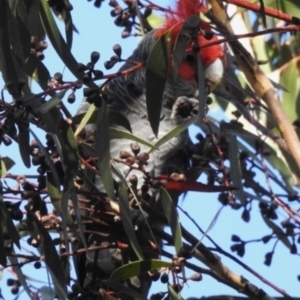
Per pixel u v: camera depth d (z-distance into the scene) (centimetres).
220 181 579
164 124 700
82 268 635
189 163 679
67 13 519
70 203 542
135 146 516
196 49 469
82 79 455
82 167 541
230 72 750
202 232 519
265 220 618
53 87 469
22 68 497
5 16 495
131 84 584
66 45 492
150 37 728
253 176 638
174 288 483
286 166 729
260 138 632
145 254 616
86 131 585
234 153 582
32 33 521
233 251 591
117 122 518
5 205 491
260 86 604
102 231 568
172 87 709
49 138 497
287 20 490
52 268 486
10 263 522
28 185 493
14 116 453
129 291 508
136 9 556
